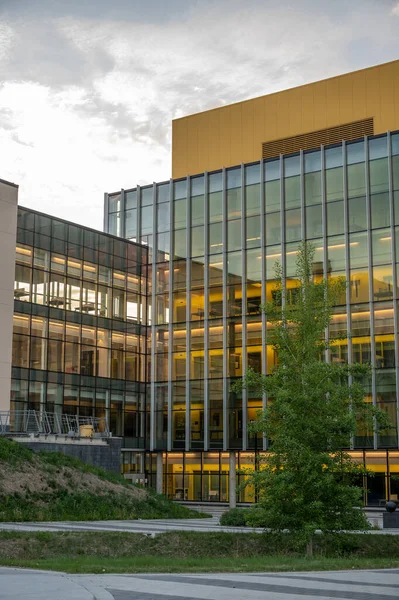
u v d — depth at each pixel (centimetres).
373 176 5378
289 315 2667
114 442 4566
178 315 6094
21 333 5253
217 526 3241
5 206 5172
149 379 6194
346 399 2555
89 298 5841
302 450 2419
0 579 1476
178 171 6731
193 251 6088
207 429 5766
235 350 5738
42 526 2900
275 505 2447
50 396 5403
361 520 2462
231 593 1333
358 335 5244
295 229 5622
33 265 5416
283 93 6412
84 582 1446
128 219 6512
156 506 3962
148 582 1505
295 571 1808
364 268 5300
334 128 6116
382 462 5109
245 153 6469
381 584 1512
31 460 3812
